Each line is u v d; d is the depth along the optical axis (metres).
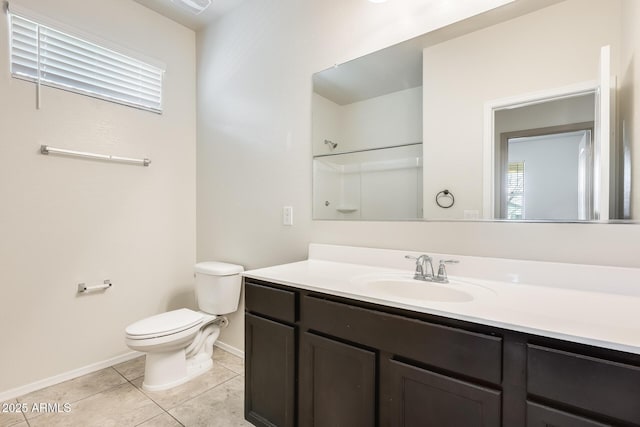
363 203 1.67
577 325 0.77
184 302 2.54
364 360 1.05
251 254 2.18
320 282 1.26
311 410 1.21
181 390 1.80
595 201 1.10
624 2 1.07
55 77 1.89
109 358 2.12
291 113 1.96
